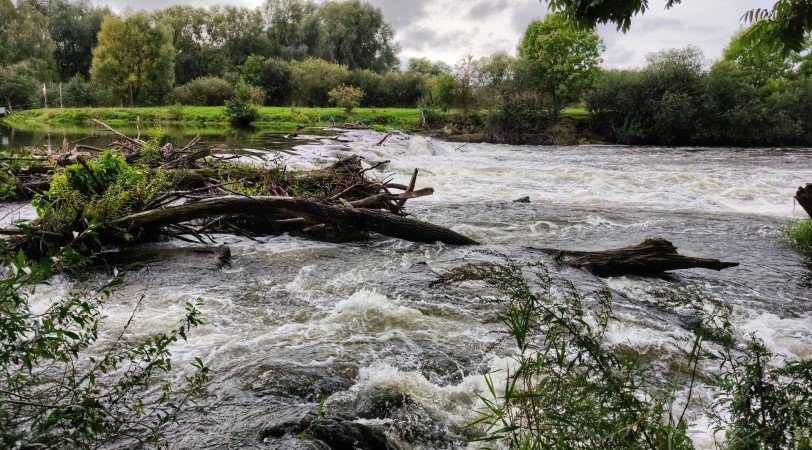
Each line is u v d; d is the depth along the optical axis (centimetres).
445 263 760
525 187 1670
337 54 9081
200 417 357
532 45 4675
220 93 5569
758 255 912
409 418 378
